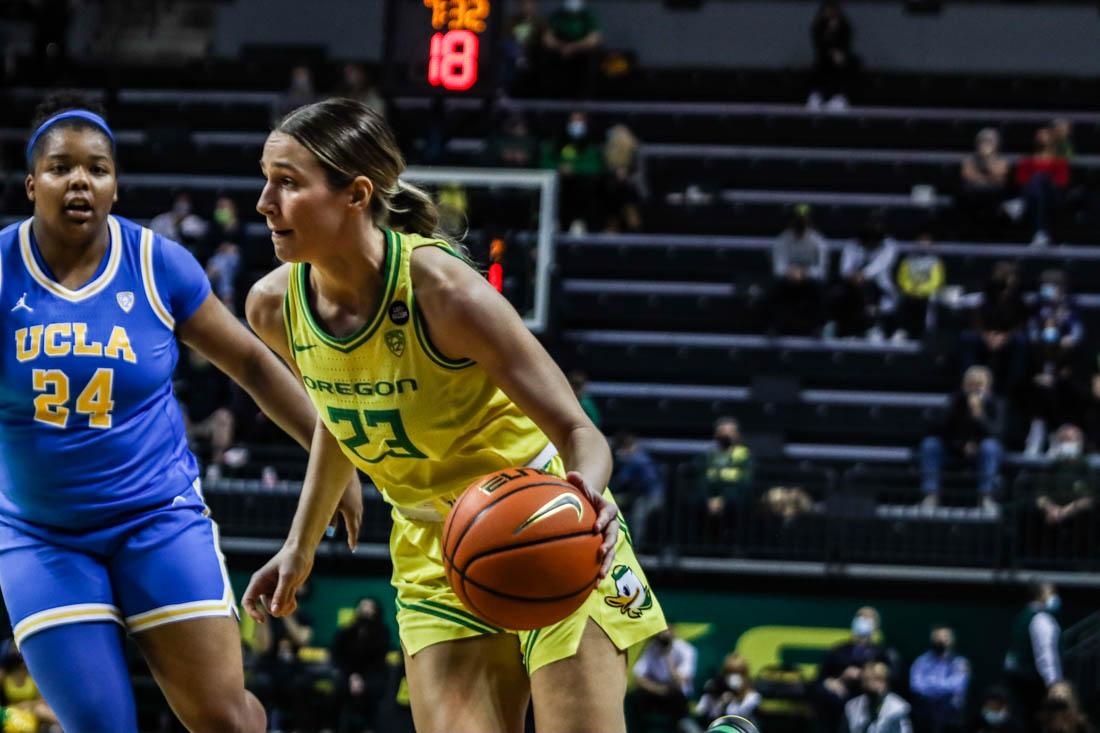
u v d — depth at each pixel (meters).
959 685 13.88
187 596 4.27
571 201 20.25
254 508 15.51
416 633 4.36
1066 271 19.58
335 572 15.38
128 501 4.27
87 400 4.19
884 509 15.47
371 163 3.96
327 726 13.88
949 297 18.91
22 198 20.39
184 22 24.64
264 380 4.55
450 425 4.14
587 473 3.75
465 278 3.93
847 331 18.69
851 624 15.24
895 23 24.08
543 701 4.14
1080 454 15.66
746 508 15.43
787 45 24.17
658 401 18.28
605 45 24.42
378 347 4.02
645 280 20.11
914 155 21.83
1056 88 23.14
